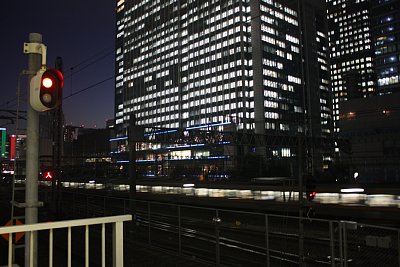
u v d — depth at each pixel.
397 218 22.66
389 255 10.27
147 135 56.25
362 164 71.44
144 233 19.52
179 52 149.12
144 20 168.50
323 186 28.27
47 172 24.70
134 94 171.25
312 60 150.12
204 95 136.75
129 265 11.18
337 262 11.66
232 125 94.12
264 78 125.81
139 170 99.06
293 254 13.33
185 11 148.00
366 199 24.44
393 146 71.69
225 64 130.75
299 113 138.12
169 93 151.75
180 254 12.89
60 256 12.57
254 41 127.44
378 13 108.25
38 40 5.61
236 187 33.69
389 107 75.62
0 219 22.06
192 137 53.28
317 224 20.70
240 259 13.55
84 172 80.25
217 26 134.88
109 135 130.12
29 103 5.42
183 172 93.31
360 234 14.68
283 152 109.69
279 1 137.50
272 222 22.80
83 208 24.55
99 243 14.08
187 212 30.75
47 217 23.77
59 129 24.97
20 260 12.41
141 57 168.88
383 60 106.38
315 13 156.00
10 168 48.66
